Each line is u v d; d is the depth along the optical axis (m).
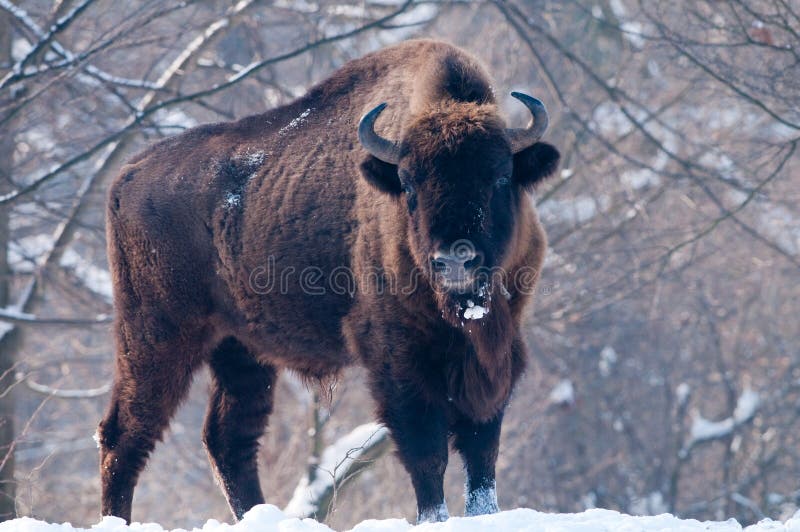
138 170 26.36
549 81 43.38
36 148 43.38
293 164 24.23
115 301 25.89
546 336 57.22
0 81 36.38
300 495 39.81
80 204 41.16
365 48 55.16
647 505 60.16
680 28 37.34
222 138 26.03
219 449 25.88
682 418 60.78
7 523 19.12
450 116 20.33
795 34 32.19
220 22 42.16
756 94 36.50
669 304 62.19
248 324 24.95
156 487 58.50
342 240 22.89
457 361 21.20
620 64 52.59
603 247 50.06
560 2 55.06
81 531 18.80
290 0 48.50
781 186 50.53
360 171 21.22
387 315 21.61
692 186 45.25
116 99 43.59
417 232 20.19
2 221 41.97
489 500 20.95
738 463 62.91
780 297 64.31
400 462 21.36
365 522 19.09
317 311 23.48
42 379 62.62
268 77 53.41
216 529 19.00
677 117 51.59
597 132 47.47
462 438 21.34
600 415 61.28
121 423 24.98
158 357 25.14
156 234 25.30
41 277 42.62
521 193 21.73
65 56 36.19
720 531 17.72
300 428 51.81
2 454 39.47
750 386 64.50
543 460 59.00
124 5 42.53
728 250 56.34
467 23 55.69
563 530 17.11
